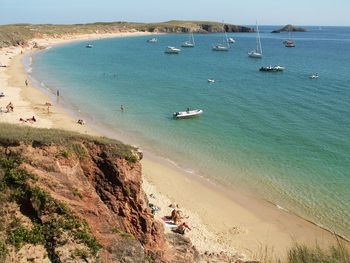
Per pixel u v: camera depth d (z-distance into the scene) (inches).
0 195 818.2
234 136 2450.8
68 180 887.7
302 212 1594.5
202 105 3230.8
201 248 1304.1
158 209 1534.2
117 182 954.7
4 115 2672.2
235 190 1770.4
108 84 4124.0
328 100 3361.2
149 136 2450.8
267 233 1455.5
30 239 775.7
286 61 6397.6
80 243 794.8
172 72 5098.4
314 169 1964.8
